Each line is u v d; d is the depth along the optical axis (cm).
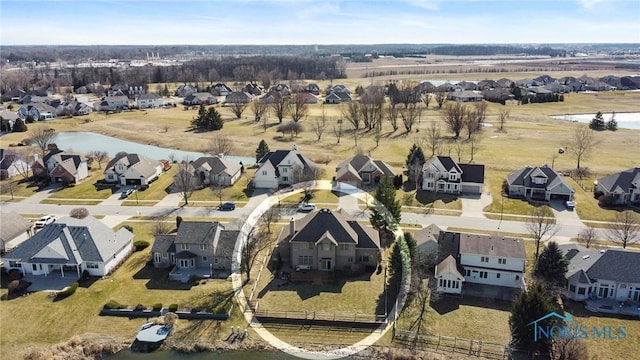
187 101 19700
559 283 5334
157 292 5341
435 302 5144
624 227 6531
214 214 7606
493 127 14538
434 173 8631
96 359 4391
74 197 8506
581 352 4081
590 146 11381
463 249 5538
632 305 5034
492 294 5303
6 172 9556
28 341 4544
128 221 7362
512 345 4375
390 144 12231
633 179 8000
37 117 16525
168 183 9262
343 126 14588
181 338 4616
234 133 13838
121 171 9244
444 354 4375
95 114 17475
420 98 19375
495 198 8325
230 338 4622
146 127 15000
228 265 5841
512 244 5534
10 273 5662
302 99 16738
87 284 5522
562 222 7288
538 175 8338
